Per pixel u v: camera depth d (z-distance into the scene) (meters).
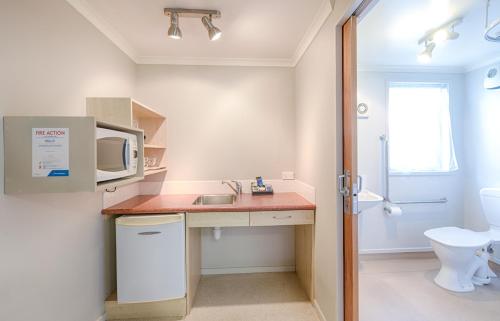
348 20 1.32
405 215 2.53
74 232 1.39
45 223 1.17
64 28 1.32
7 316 0.98
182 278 1.68
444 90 2.52
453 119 2.52
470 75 2.45
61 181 1.00
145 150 2.26
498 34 1.48
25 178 0.98
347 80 1.34
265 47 2.14
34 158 0.98
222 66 2.40
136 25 1.77
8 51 1.00
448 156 2.51
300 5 1.53
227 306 1.84
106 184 1.15
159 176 2.35
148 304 1.70
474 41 1.95
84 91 1.51
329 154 1.52
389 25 1.72
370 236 2.53
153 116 2.22
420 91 2.53
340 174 1.41
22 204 1.05
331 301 1.48
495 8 1.50
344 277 1.39
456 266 1.94
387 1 1.45
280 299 1.93
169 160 2.36
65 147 1.00
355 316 1.30
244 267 2.42
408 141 2.53
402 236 2.53
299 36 1.94
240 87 2.41
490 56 2.23
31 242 1.09
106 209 1.68
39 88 1.15
